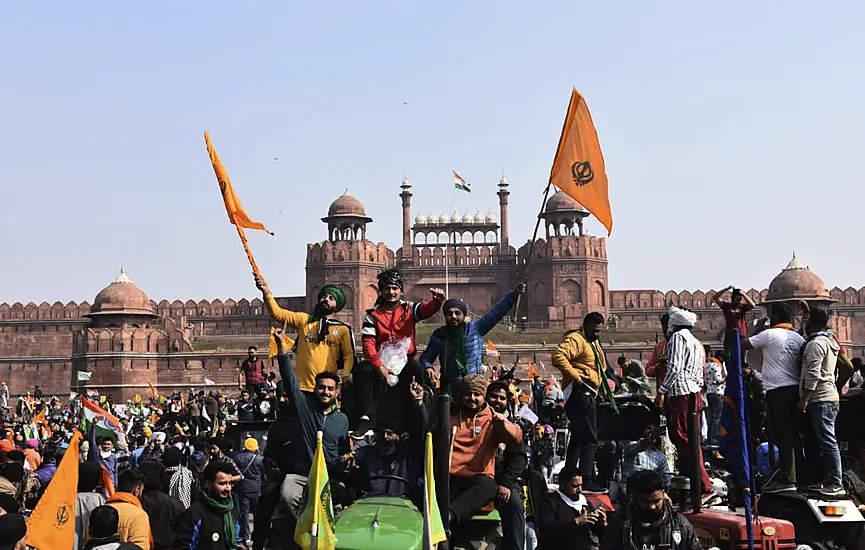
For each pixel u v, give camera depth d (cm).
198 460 1395
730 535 921
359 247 7569
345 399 958
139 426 2659
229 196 992
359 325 7519
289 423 865
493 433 812
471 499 788
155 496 929
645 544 728
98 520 731
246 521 1398
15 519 688
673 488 1002
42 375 7588
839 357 1110
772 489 1005
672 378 1027
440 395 764
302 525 724
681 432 1032
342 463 832
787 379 998
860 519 955
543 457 1384
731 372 911
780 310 1034
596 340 1075
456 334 969
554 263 7481
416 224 7825
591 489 1055
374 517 732
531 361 6519
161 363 6656
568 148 1046
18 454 1178
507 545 830
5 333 7662
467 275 7719
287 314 956
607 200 1044
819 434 976
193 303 7969
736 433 955
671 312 1056
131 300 7312
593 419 1047
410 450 822
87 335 6644
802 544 957
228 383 6606
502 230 7756
